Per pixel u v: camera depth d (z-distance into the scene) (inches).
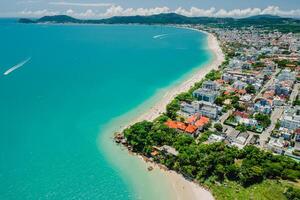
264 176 4291.3
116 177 4495.6
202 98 7578.7
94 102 7652.6
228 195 3949.3
